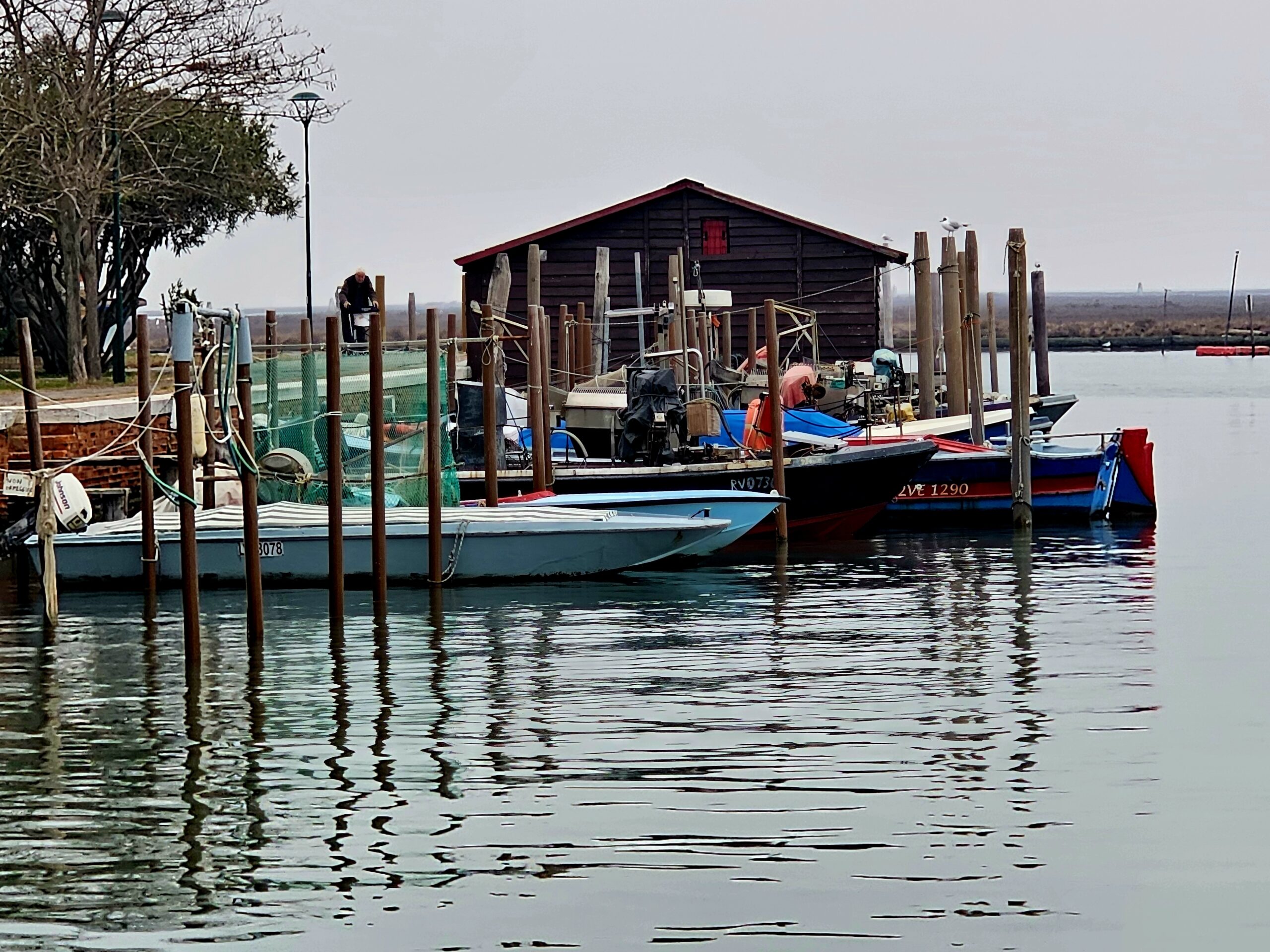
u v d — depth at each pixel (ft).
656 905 57.72
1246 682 90.99
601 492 144.36
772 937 55.11
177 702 87.71
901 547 151.12
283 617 112.06
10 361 254.47
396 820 66.64
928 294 204.85
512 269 281.95
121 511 138.82
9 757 76.84
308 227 251.80
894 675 92.89
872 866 61.21
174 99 222.89
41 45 211.82
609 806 68.13
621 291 281.74
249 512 100.63
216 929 55.93
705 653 99.66
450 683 91.35
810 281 279.49
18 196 214.48
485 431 135.13
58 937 55.31
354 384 134.72
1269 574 134.10
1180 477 222.07
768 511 139.74
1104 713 83.76
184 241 282.15
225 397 102.37
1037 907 57.57
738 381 183.32
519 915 56.90
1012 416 164.35
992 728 80.53
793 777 72.02
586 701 86.74
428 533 122.83
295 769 74.28
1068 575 133.18
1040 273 246.47
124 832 65.57
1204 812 67.36
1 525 132.16
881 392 206.39
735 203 279.49
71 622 111.86
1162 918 56.70
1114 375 568.41
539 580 126.93
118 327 205.36
